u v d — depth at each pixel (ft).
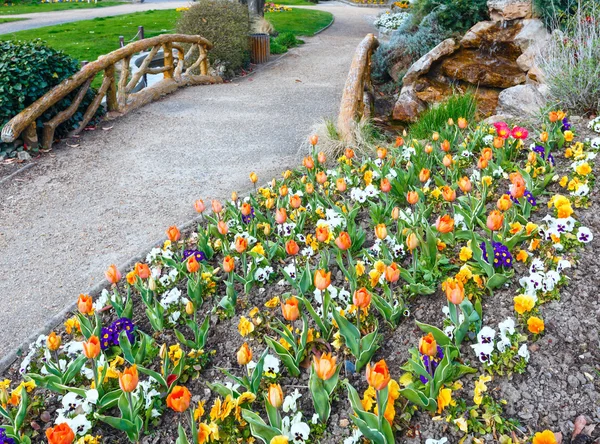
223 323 10.10
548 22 24.09
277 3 106.11
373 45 28.66
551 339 8.18
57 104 22.62
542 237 10.17
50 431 6.07
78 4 99.45
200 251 11.84
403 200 12.93
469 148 14.47
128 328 9.41
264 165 19.57
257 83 35.01
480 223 10.36
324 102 28.86
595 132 14.40
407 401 7.66
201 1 38.17
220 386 7.90
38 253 14.17
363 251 10.71
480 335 7.93
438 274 9.80
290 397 7.80
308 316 9.78
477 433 7.09
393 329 9.11
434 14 29.63
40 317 11.45
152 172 19.48
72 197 17.62
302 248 12.00
